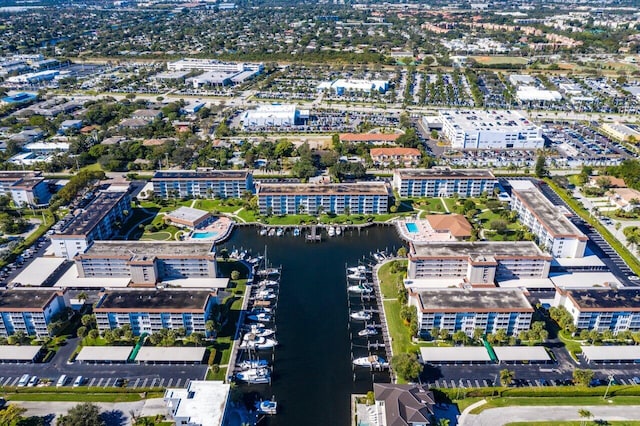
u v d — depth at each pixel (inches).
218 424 7628.0
